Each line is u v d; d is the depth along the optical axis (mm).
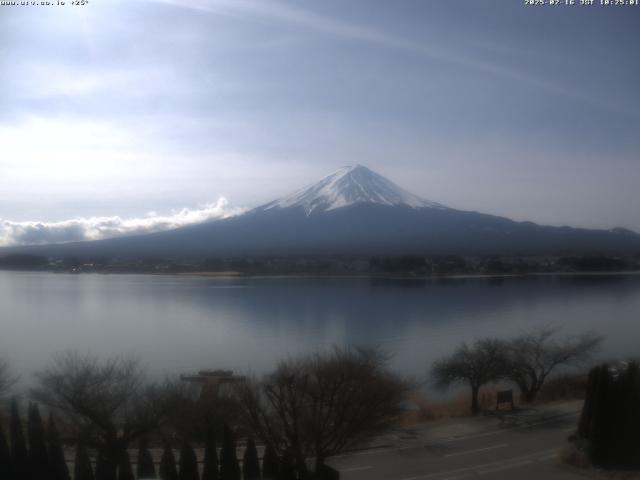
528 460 19203
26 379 32594
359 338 54125
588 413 19594
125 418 19484
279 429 19656
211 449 16562
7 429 20812
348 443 19844
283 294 98312
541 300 82438
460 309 74250
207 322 67312
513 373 28984
